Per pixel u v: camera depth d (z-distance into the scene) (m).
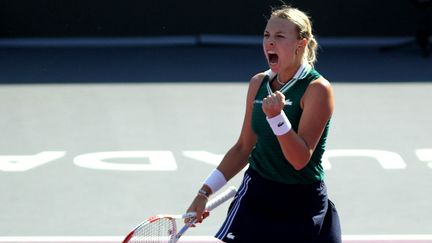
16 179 29.41
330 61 49.28
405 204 27.19
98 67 47.56
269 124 15.46
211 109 38.84
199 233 24.66
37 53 50.59
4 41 52.09
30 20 52.53
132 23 52.78
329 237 16.62
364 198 27.69
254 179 16.44
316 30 53.25
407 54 51.44
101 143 33.72
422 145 33.47
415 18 53.28
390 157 31.94
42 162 31.28
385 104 39.72
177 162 31.34
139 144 33.56
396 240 24.23
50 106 39.38
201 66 47.94
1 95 41.31
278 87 16.34
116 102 40.06
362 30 53.34
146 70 46.91
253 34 53.25
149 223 15.52
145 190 28.34
